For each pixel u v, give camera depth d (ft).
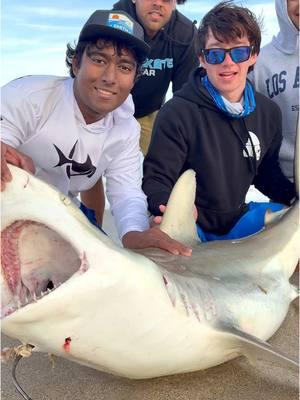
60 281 1.94
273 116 4.12
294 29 4.20
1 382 2.46
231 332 2.37
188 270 2.65
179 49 4.76
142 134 5.41
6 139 2.93
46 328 1.82
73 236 1.77
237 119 3.90
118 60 2.86
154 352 2.17
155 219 3.34
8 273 1.82
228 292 2.70
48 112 3.06
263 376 2.52
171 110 3.91
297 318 3.26
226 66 3.70
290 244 3.41
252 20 3.75
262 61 4.50
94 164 3.28
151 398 2.34
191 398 2.35
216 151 3.92
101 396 2.35
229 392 2.39
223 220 4.12
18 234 1.82
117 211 3.32
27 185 1.73
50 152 3.15
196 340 2.30
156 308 2.06
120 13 2.86
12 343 2.72
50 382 2.46
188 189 3.17
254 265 3.11
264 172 4.35
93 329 1.92
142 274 1.99
